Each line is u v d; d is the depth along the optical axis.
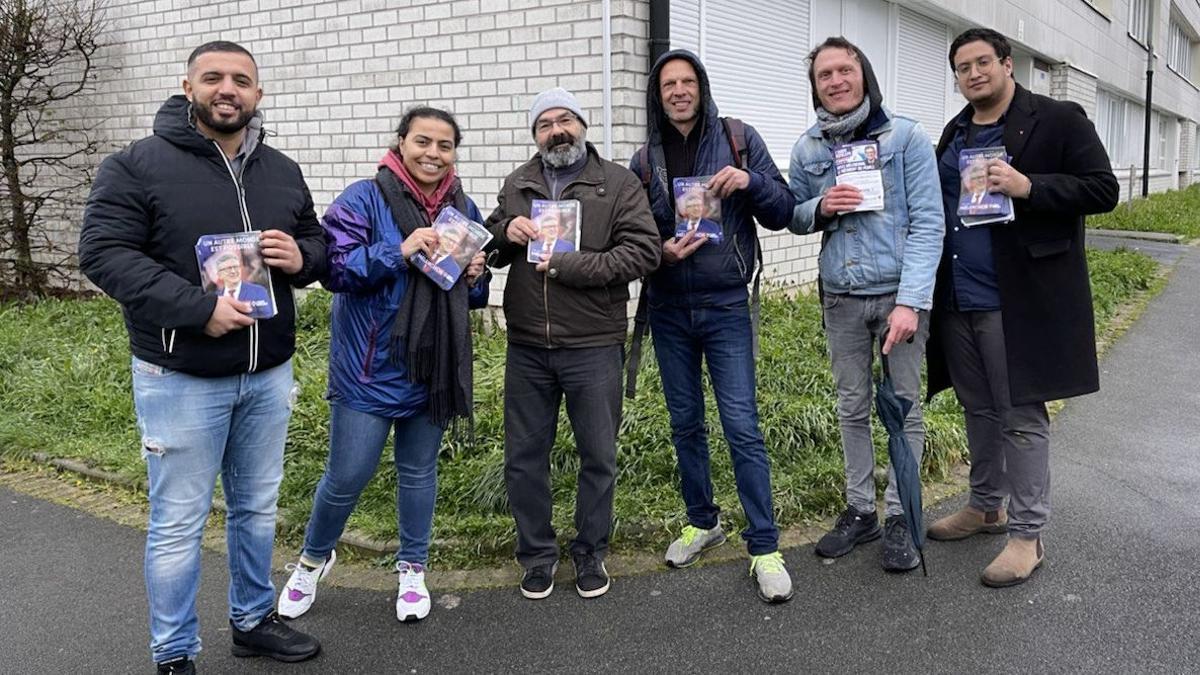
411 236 3.13
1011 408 3.60
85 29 9.13
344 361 3.28
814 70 3.55
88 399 6.04
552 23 6.61
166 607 2.91
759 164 3.54
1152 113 30.52
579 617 3.48
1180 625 3.24
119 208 2.67
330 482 3.37
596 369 3.46
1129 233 16.42
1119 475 4.71
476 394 5.42
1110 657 3.05
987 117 3.62
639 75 6.46
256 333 2.90
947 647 3.16
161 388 2.81
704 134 3.51
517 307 3.48
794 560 3.88
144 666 3.22
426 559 3.64
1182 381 6.54
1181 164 38.38
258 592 3.24
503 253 3.53
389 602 3.66
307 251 3.03
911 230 3.53
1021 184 3.38
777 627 3.34
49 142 10.09
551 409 3.60
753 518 3.61
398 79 7.48
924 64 11.65
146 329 2.78
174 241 2.73
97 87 9.54
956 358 3.84
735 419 3.58
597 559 3.68
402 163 3.28
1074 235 3.53
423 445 3.43
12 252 9.80
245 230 2.84
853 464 3.91
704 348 3.65
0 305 8.95
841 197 3.47
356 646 3.32
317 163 8.11
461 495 4.43
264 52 8.23
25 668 3.21
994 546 3.95
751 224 3.62
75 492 4.94
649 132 3.58
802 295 8.31
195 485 2.91
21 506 4.76
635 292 6.64
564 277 3.30
